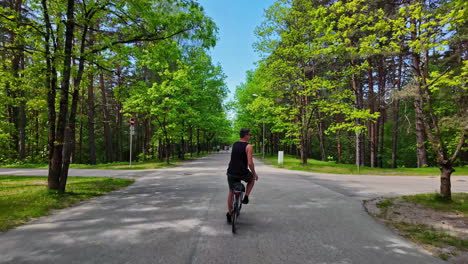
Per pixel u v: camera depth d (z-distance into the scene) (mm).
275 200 7301
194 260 3348
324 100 20078
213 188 9141
